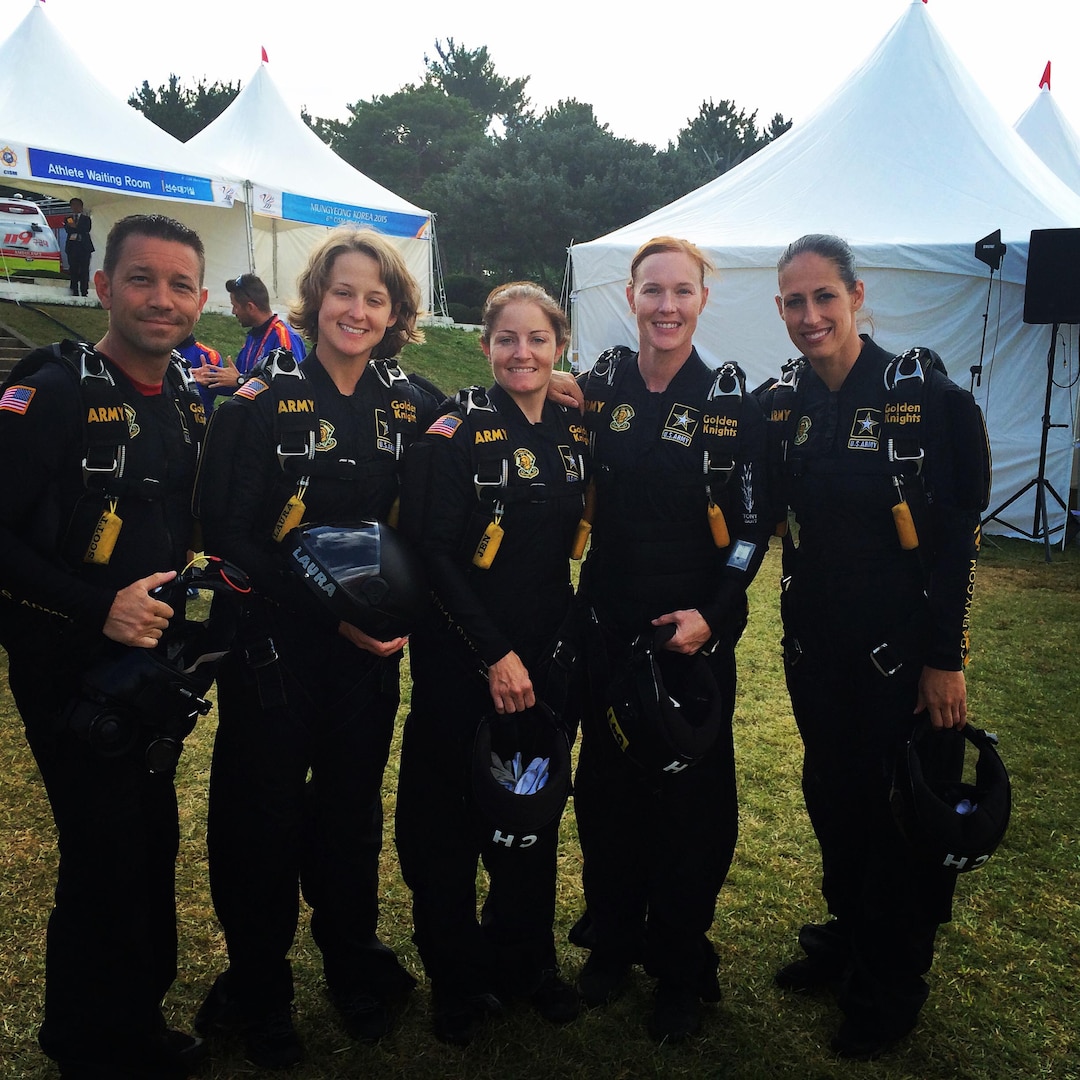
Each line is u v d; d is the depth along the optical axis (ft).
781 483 7.61
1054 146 52.70
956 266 27.53
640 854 7.99
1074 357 27.66
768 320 30.22
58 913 6.43
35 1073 7.11
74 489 6.05
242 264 60.80
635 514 7.43
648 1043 7.59
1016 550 27.71
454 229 124.88
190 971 8.34
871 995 7.45
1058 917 9.28
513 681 6.91
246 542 6.61
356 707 7.20
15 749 12.51
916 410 6.98
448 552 7.10
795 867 10.19
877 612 7.27
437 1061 7.34
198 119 139.74
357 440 6.97
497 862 7.48
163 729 6.17
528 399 7.26
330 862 7.48
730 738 7.75
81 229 49.01
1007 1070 7.32
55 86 46.21
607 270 33.76
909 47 33.86
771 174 34.76
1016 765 12.89
